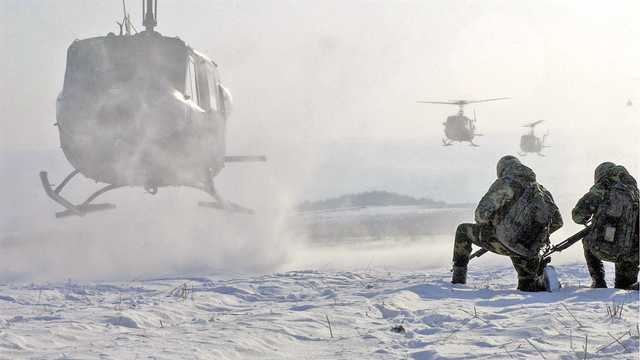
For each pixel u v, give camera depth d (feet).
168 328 30.07
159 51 71.61
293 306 37.11
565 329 27.94
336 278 54.65
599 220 43.42
